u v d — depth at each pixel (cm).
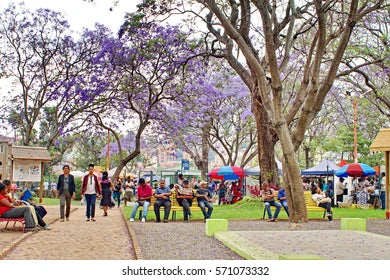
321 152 5466
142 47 2666
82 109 2916
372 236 1218
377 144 1944
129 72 2833
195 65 2734
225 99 3669
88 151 6188
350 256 909
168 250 1015
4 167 2017
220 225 1292
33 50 2948
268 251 932
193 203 1823
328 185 3209
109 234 1273
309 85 1850
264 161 2380
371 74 2781
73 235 1240
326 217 1947
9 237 1173
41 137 4128
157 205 1738
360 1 1978
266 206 1770
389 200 1947
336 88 3269
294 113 1733
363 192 2781
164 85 2903
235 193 3272
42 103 3017
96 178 1727
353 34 2325
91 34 2958
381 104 3108
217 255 959
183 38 2464
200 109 3262
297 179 1555
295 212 1569
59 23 2947
